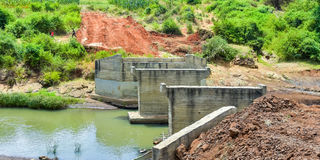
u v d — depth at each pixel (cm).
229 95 1577
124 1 5759
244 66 3612
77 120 2403
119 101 2786
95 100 2966
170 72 2209
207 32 4294
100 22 4847
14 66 3316
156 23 4819
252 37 4138
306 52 3728
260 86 1555
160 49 3947
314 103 2320
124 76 2770
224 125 1193
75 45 3641
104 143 1878
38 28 4100
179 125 1638
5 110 2675
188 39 4328
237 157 981
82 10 5500
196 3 5903
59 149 1780
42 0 5491
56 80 3222
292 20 4603
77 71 3388
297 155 893
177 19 5006
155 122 2252
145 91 2245
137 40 4156
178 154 1118
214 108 1602
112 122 2338
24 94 2877
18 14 4625
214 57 3694
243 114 1243
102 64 2938
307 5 4966
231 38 4128
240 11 5078
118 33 4341
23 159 1633
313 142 979
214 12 5406
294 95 2570
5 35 3631
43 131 2117
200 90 1602
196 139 1188
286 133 1059
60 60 3416
